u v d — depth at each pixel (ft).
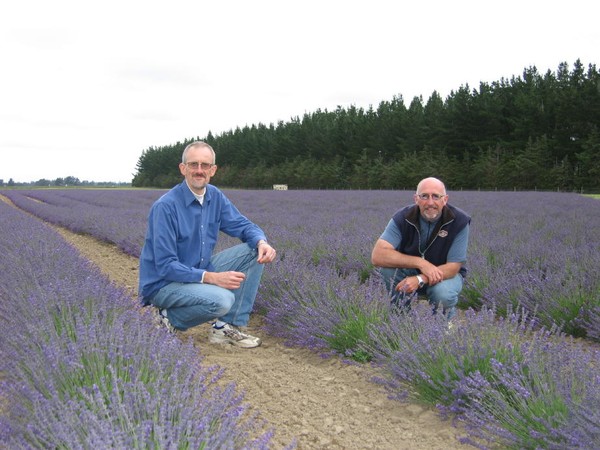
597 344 13.73
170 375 8.29
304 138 274.36
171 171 370.73
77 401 7.38
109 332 9.45
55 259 18.33
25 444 6.32
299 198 84.58
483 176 173.58
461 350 9.66
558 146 164.14
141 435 5.98
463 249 13.46
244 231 13.83
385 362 10.90
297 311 13.55
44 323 9.77
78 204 81.30
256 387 10.53
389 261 13.48
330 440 8.28
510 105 187.01
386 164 216.13
